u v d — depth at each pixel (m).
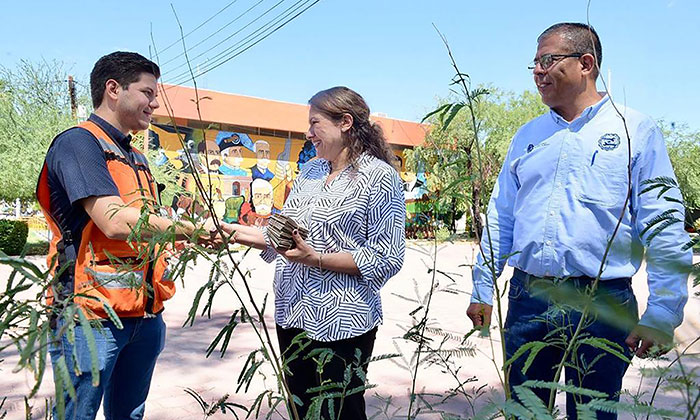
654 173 1.85
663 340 0.49
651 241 0.70
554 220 1.96
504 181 2.26
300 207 2.13
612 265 1.85
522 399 0.49
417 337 1.22
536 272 1.98
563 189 1.97
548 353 1.92
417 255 14.30
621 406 0.51
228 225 1.48
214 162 19.56
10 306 0.62
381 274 1.95
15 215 16.98
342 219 2.00
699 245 0.68
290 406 0.98
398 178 2.07
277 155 21.45
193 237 0.97
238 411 3.51
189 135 17.20
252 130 20.69
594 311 0.52
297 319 1.99
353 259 1.92
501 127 20.64
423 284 9.73
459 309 7.25
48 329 0.51
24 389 3.60
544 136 2.11
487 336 0.77
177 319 6.63
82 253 1.75
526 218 2.06
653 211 1.77
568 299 0.54
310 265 1.90
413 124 17.30
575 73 1.95
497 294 0.82
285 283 2.09
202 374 4.44
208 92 18.66
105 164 1.83
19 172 14.62
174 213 1.16
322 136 2.10
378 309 2.09
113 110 1.99
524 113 20.95
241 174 20.45
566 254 1.91
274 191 21.42
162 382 4.23
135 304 1.82
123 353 2.03
